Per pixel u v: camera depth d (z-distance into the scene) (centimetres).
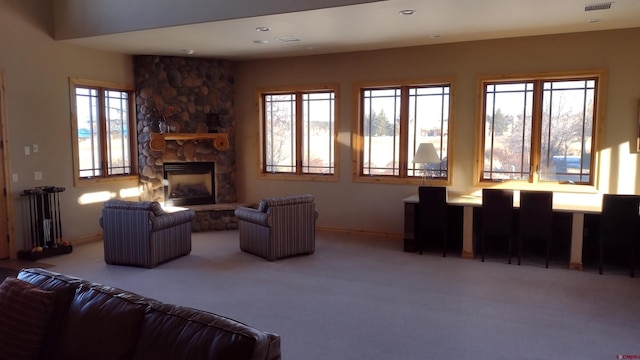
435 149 659
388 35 591
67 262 569
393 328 370
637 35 560
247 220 597
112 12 572
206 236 717
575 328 369
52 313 229
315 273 521
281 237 574
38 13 602
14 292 229
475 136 650
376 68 702
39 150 611
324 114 757
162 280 495
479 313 401
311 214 598
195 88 762
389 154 718
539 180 631
